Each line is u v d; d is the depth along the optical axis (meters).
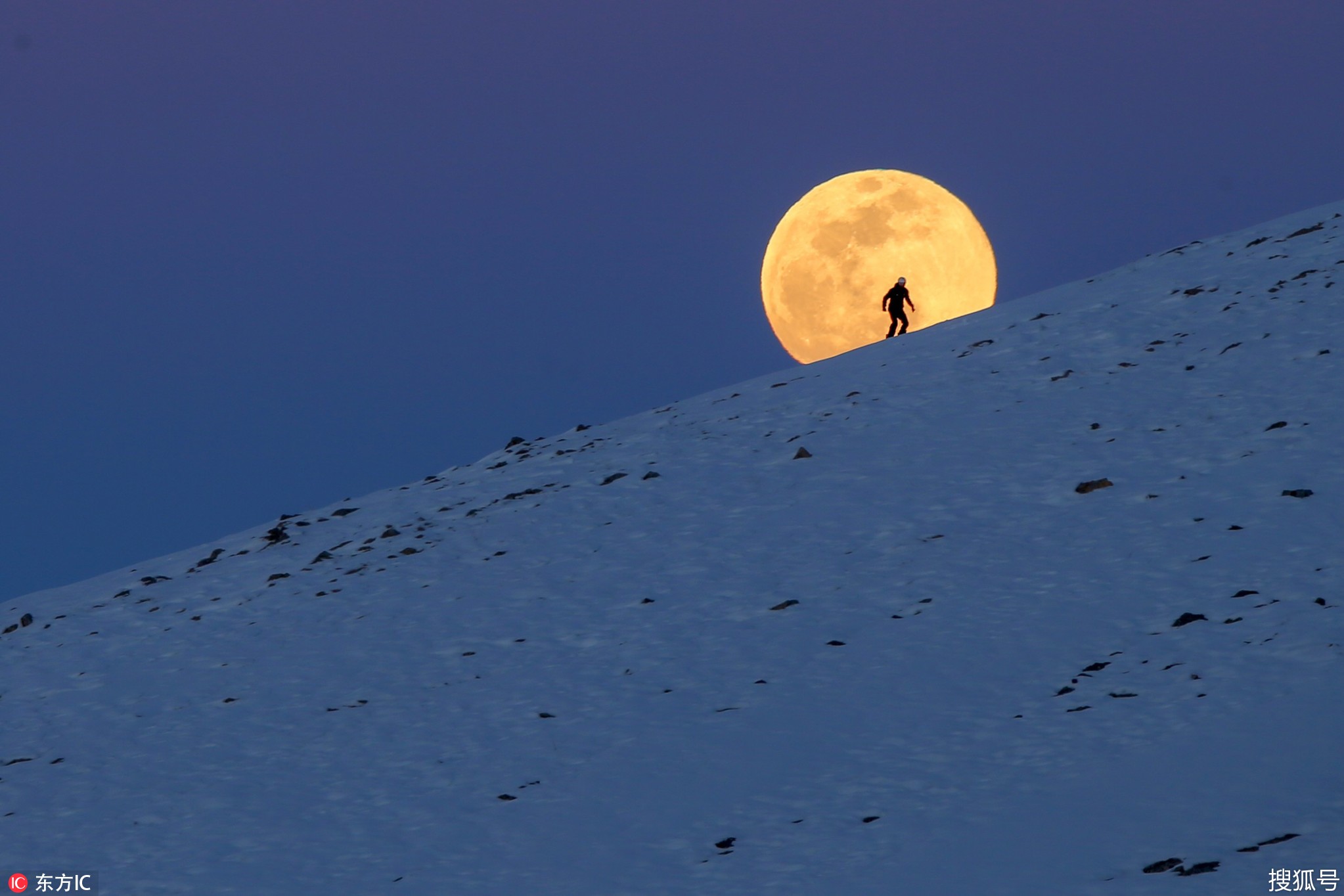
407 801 47.06
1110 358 89.81
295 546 89.19
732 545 71.00
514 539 79.38
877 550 65.94
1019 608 55.25
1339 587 49.78
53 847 46.12
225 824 46.81
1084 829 35.22
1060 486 69.19
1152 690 44.78
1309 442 66.25
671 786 44.72
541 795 45.78
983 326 111.31
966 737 44.50
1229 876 30.66
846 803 41.19
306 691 60.38
